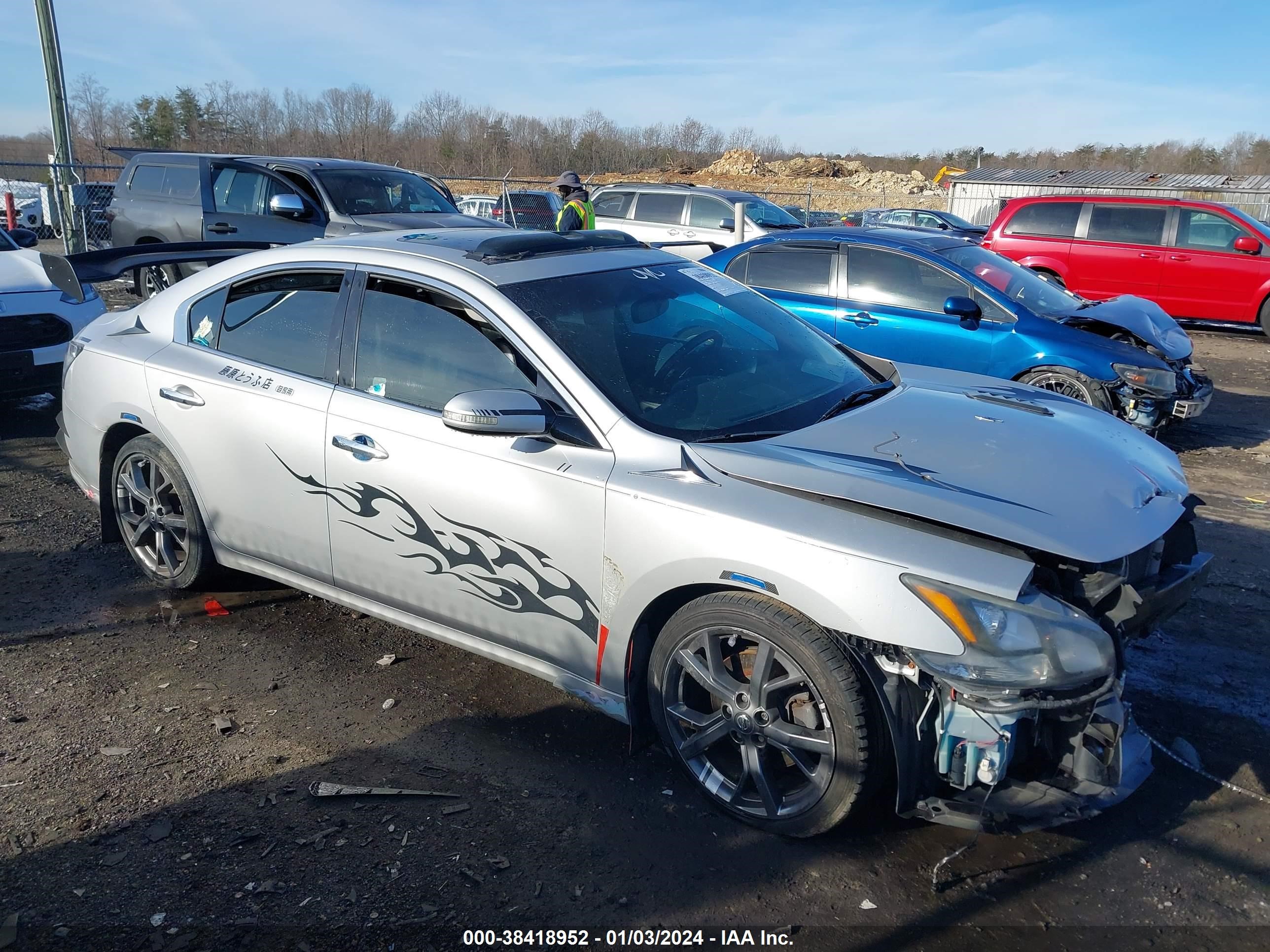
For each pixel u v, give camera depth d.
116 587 4.64
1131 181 25.55
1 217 22.64
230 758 3.28
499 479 3.22
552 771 3.26
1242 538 5.42
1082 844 2.88
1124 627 2.86
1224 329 14.06
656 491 2.92
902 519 2.69
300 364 3.83
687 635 2.95
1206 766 3.27
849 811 2.74
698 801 3.10
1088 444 3.28
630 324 3.51
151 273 11.45
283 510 3.87
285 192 10.66
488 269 3.51
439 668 3.94
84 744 3.35
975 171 29.70
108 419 4.43
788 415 3.34
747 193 16.42
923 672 2.58
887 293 7.60
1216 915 2.60
